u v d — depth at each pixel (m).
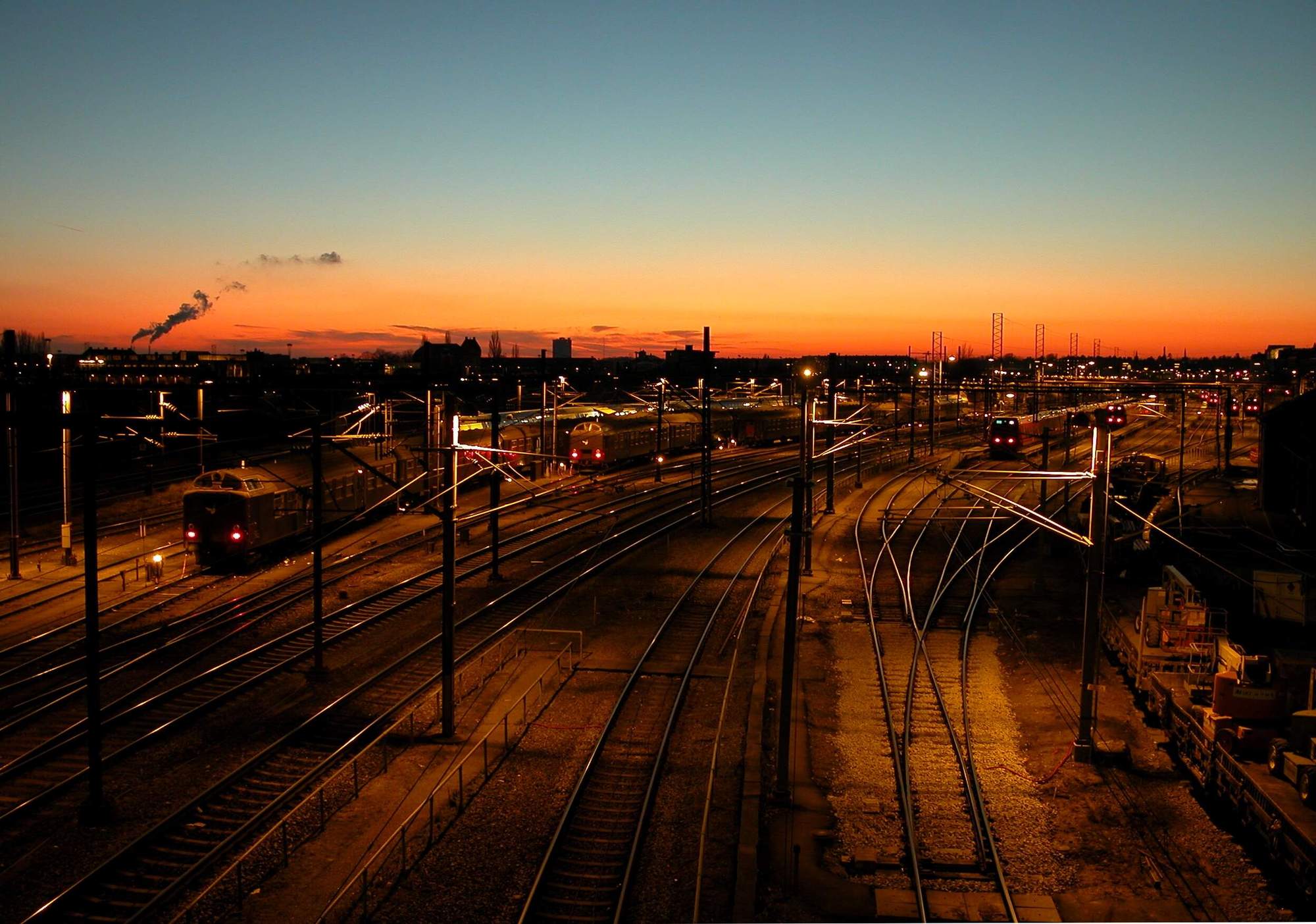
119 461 57.56
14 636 27.33
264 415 31.55
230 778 17.91
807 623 30.75
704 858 15.56
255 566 36.91
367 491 45.97
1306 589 24.03
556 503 55.34
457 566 37.94
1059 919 13.89
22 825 16.31
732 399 105.94
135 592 32.22
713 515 52.38
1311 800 14.95
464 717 21.69
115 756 18.91
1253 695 17.73
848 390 64.44
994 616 31.67
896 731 21.47
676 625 30.06
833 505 55.34
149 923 13.31
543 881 14.72
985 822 16.92
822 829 16.83
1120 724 21.88
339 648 26.91
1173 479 65.19
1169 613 22.73
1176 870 15.44
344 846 15.70
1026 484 67.12
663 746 19.67
